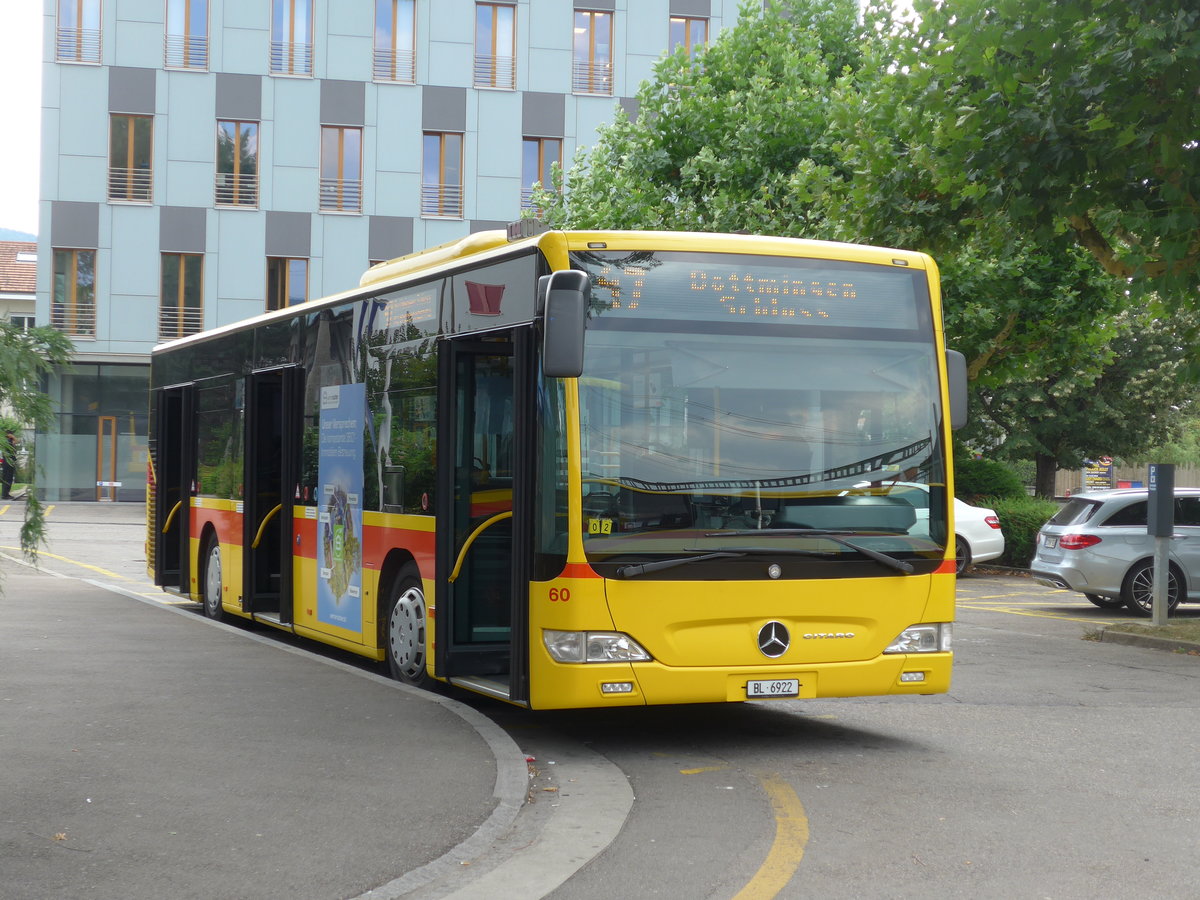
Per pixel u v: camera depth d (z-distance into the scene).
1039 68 13.27
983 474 30.78
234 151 42.84
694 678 8.35
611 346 8.38
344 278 43.12
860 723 9.95
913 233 16.61
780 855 6.22
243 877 5.50
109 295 42.38
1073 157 13.22
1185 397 41.34
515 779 7.25
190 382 16.12
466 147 43.47
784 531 8.56
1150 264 14.85
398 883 5.52
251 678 10.18
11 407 6.83
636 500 8.31
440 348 9.73
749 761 8.47
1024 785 7.81
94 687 9.68
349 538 11.43
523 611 8.52
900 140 16.77
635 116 44.03
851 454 8.81
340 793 6.88
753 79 26.78
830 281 8.91
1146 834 6.68
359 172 43.19
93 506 43.72
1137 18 12.32
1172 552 19.09
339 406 11.73
